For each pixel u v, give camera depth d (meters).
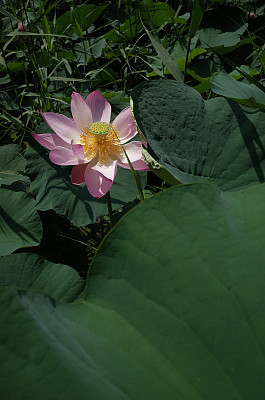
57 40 1.77
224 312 0.99
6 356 0.84
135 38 1.98
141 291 1.00
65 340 0.92
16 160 1.54
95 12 1.90
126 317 0.99
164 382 0.91
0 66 1.79
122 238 1.02
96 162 1.34
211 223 1.03
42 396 0.80
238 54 1.87
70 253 1.46
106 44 1.89
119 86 1.85
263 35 1.94
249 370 0.94
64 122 1.35
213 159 1.30
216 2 2.00
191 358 0.95
